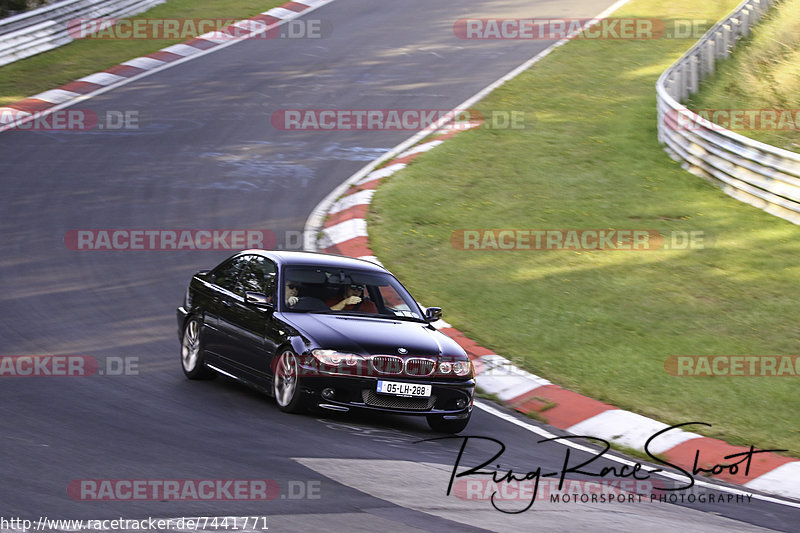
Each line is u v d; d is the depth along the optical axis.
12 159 70.50
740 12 119.12
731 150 70.38
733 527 24.44
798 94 102.44
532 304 50.66
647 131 87.00
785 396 39.41
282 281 34.03
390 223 62.94
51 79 91.88
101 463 23.75
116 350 39.22
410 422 34.03
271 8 123.38
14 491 20.72
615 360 43.12
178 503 20.92
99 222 59.34
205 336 35.78
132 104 86.81
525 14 128.88
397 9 128.12
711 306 50.81
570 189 71.69
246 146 78.19
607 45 116.94
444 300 50.84
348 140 81.44
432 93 96.06
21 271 49.91
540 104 94.38
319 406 30.83
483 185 71.94
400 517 21.36
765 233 62.75
